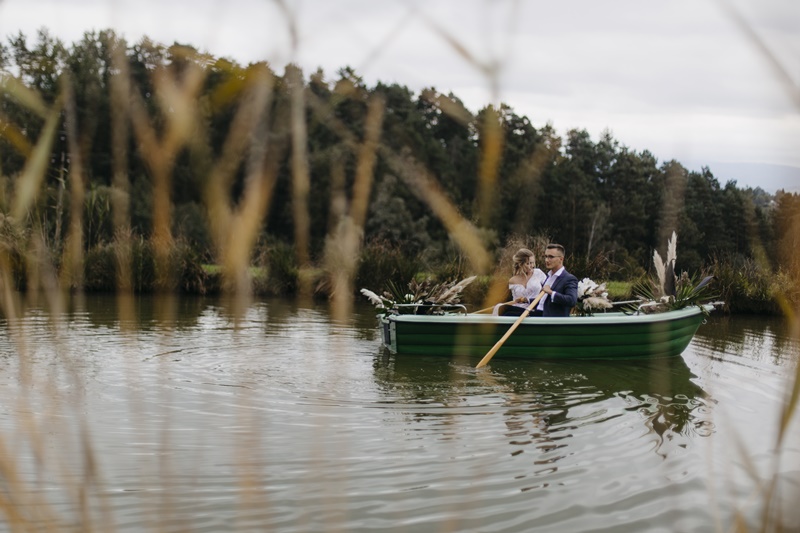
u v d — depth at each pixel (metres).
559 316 8.98
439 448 4.65
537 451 4.70
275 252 16.22
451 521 1.14
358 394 6.35
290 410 5.59
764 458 4.45
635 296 12.35
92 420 4.74
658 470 4.29
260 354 8.15
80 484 0.88
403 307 9.30
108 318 11.24
